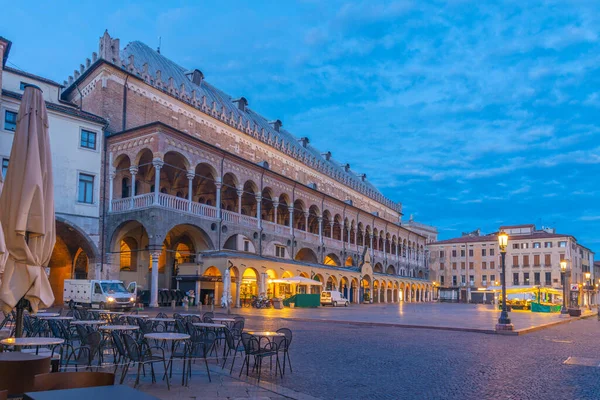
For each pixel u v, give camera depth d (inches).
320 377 494.6
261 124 2910.9
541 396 429.4
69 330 573.0
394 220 4394.7
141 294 1667.1
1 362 281.4
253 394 407.5
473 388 455.5
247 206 2445.9
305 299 2027.6
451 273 4584.2
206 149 1823.3
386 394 428.5
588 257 5123.0
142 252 1852.9
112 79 1743.4
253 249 2037.4
